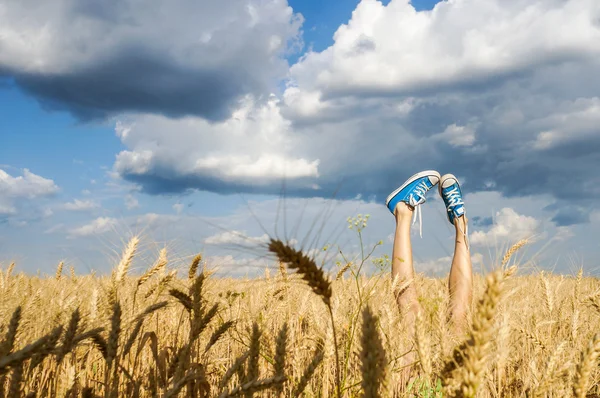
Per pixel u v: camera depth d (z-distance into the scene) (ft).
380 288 13.51
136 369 10.33
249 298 14.15
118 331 6.91
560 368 7.57
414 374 12.12
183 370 7.46
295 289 14.53
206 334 12.36
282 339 6.77
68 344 6.16
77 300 11.15
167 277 11.12
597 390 9.98
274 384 6.16
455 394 4.88
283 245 5.79
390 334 10.58
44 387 9.30
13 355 4.61
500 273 4.85
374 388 4.65
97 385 10.19
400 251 17.24
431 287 15.49
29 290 14.46
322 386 10.08
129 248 10.32
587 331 12.84
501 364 8.20
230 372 6.94
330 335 9.80
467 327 8.51
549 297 13.21
